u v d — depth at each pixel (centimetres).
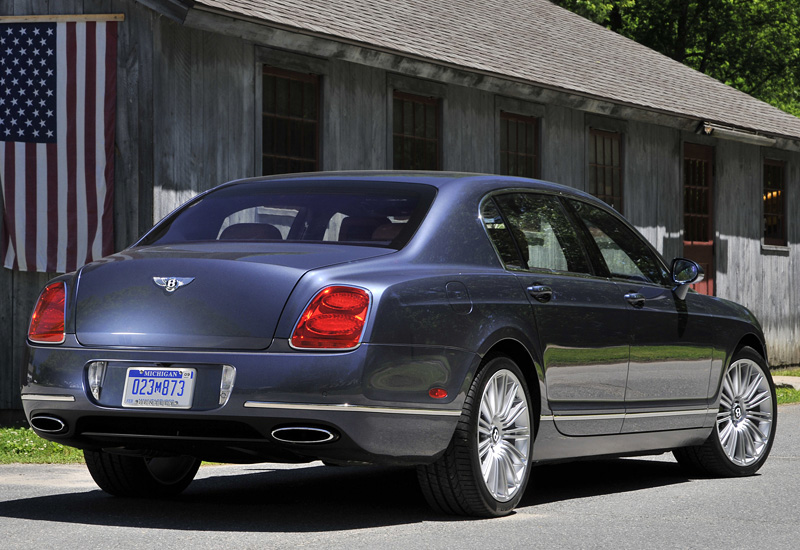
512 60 1716
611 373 693
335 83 1448
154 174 1205
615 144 2011
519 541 541
